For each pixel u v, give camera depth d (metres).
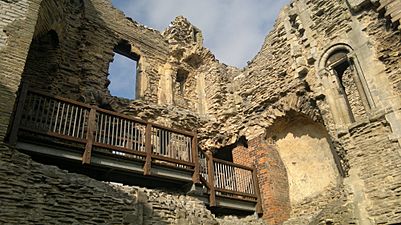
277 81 12.88
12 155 6.56
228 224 9.53
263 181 11.86
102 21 14.25
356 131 9.74
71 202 6.68
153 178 8.93
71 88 11.91
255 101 13.52
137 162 8.53
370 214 8.68
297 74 12.02
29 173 6.51
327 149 11.62
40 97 7.79
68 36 12.65
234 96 14.69
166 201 8.08
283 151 12.98
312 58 11.64
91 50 13.29
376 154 9.11
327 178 11.34
